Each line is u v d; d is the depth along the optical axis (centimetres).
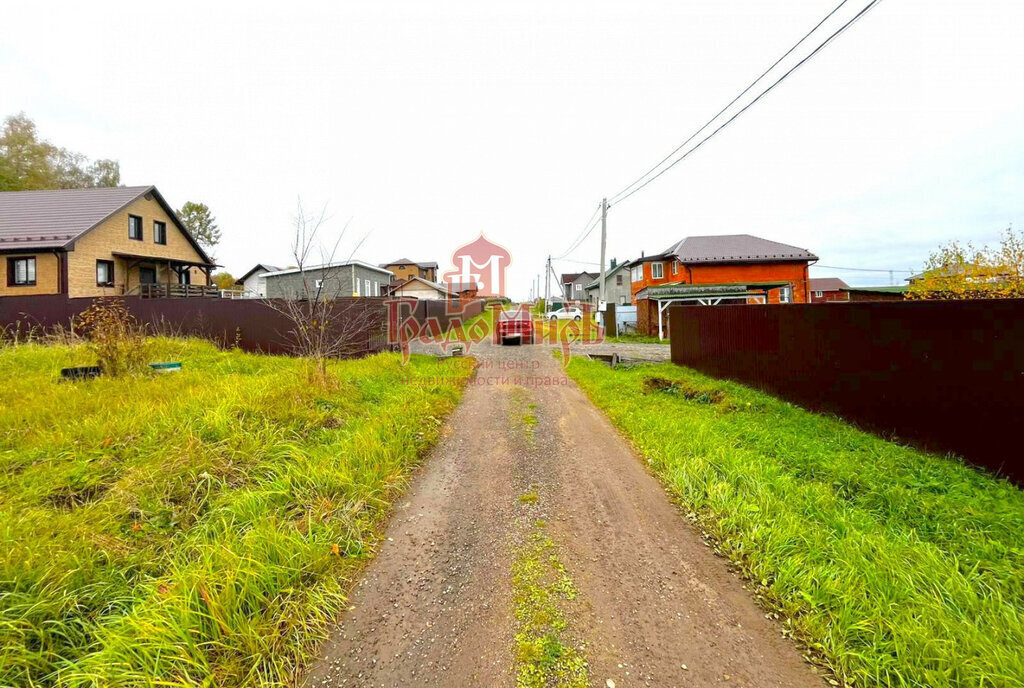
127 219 1641
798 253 2056
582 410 606
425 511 322
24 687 163
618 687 169
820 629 197
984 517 283
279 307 884
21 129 2484
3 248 1259
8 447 332
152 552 239
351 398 539
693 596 227
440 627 205
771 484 339
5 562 199
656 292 1706
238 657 182
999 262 830
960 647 179
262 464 338
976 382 375
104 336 558
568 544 277
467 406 621
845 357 520
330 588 228
